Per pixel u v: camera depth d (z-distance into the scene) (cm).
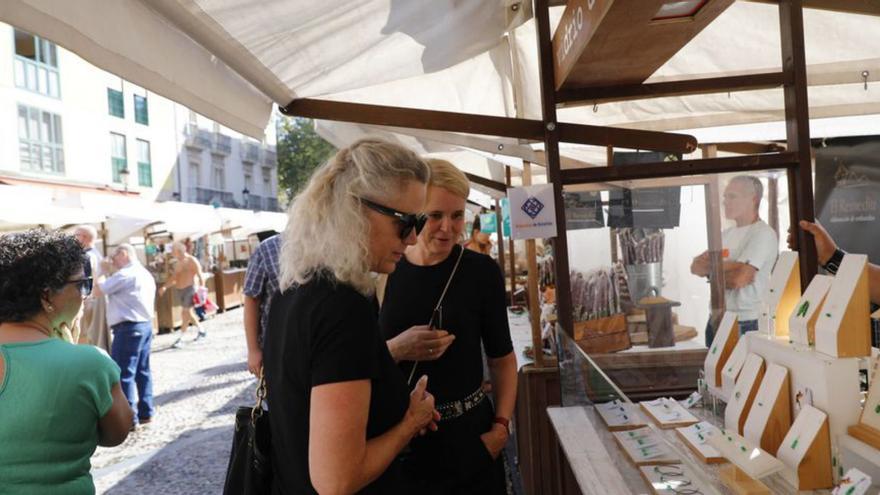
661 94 241
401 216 117
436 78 351
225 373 766
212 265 1606
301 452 113
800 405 138
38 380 158
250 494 124
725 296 246
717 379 187
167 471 430
